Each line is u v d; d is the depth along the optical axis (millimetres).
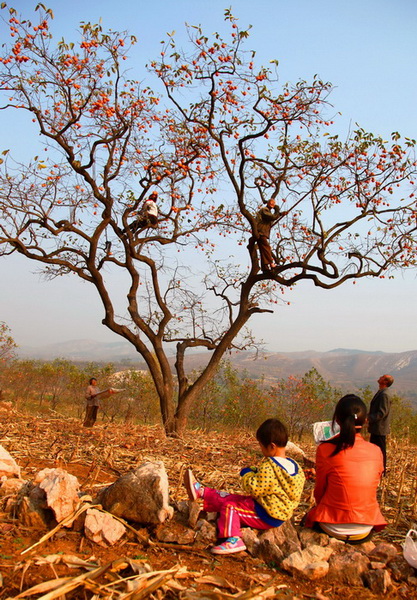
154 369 14109
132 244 13695
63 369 27297
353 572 4141
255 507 4641
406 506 6738
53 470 5004
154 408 22750
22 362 27641
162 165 13391
